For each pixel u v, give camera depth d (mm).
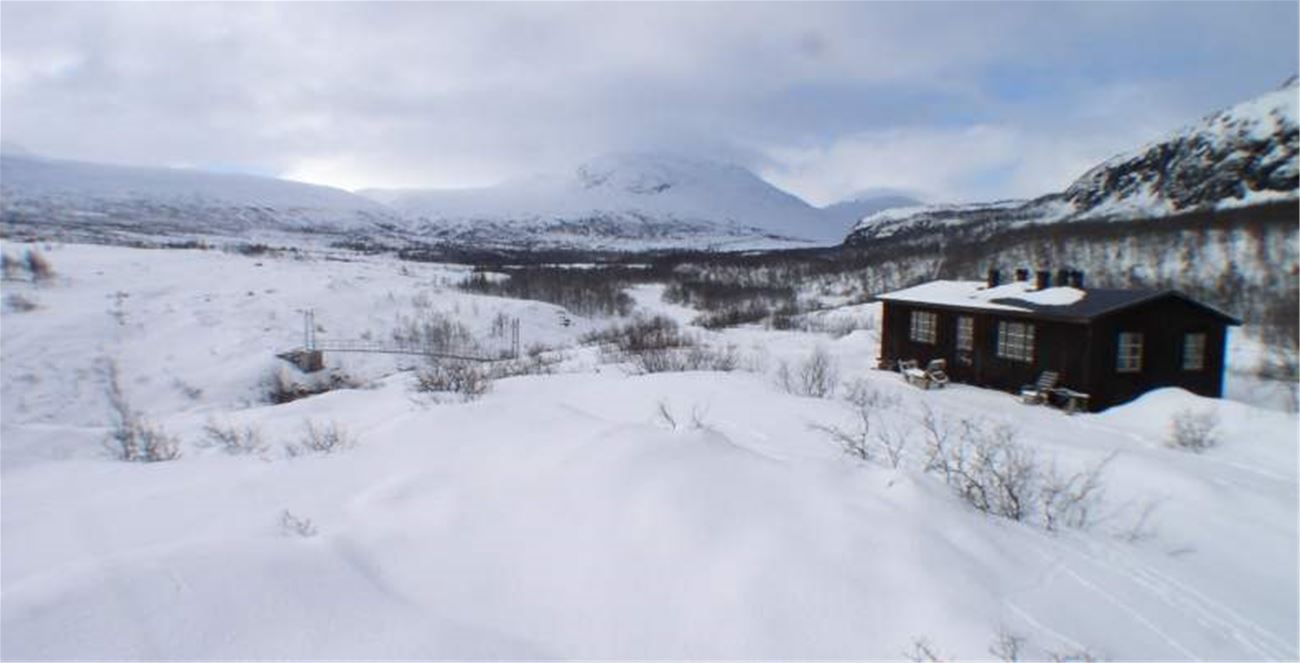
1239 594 5918
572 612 4559
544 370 26516
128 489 7336
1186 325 21875
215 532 5547
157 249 67750
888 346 27578
